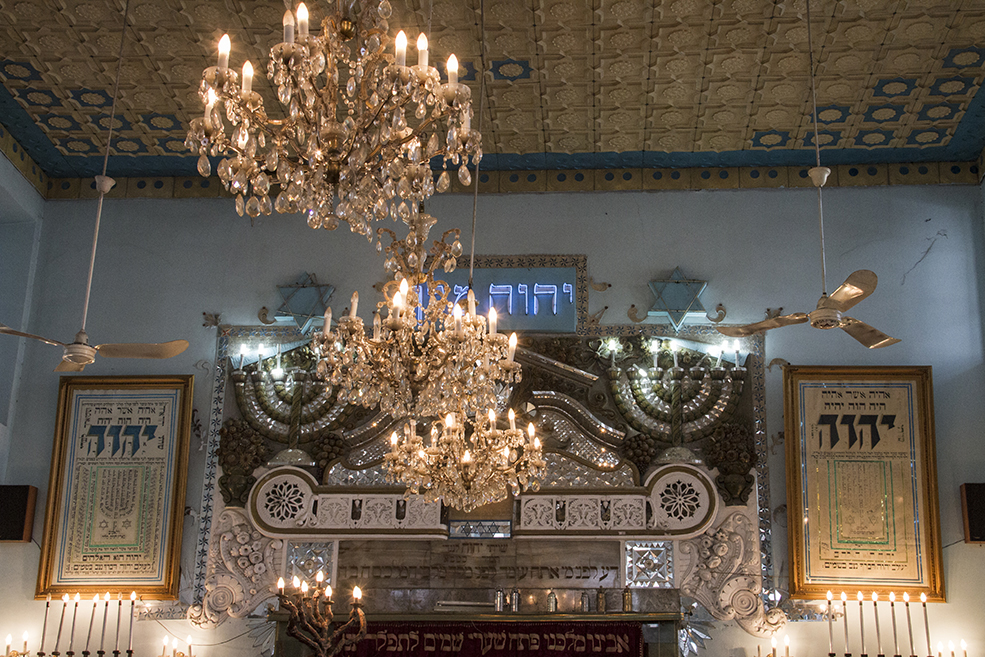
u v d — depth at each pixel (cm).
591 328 938
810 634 838
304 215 988
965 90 845
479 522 880
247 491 895
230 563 875
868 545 852
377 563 873
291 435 910
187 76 847
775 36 780
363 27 565
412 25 774
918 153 945
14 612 873
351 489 880
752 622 840
